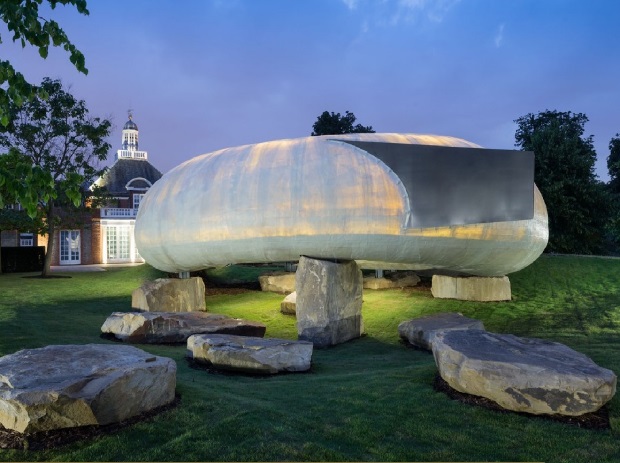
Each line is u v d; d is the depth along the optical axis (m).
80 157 25.05
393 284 18.14
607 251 30.00
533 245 12.93
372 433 5.14
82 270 28.34
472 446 4.86
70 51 4.49
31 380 5.09
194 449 4.70
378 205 10.97
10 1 4.09
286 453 4.66
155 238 13.66
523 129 35.53
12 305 14.88
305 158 11.77
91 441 4.74
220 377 7.64
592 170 26.70
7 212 23.09
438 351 6.69
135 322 10.61
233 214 11.84
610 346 9.63
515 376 5.64
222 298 17.48
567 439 4.94
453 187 11.16
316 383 7.18
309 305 11.45
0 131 22.94
